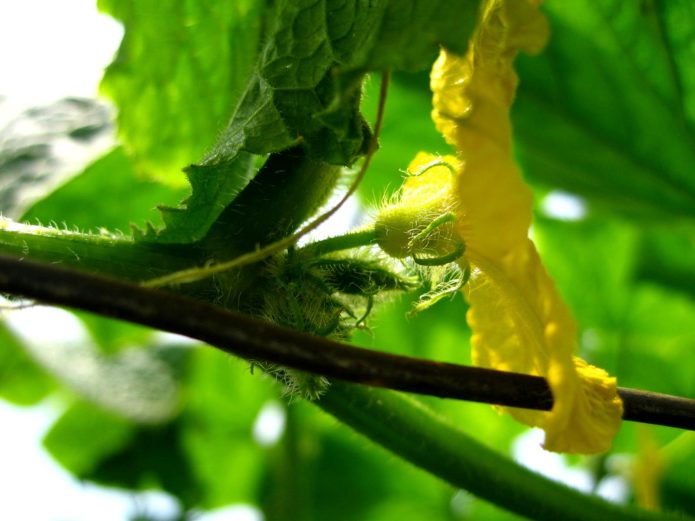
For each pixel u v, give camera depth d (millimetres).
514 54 165
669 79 268
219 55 231
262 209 185
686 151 280
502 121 158
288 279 183
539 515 209
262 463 377
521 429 360
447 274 192
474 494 209
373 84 236
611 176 294
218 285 184
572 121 285
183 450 383
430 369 161
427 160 193
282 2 184
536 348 167
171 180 245
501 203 154
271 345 155
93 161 265
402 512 389
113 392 336
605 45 269
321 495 384
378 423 206
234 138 180
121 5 230
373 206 193
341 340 185
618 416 172
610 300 347
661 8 256
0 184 257
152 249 185
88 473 390
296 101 175
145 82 235
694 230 305
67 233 185
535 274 157
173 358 352
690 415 174
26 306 169
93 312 150
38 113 268
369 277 185
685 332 347
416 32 149
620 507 212
